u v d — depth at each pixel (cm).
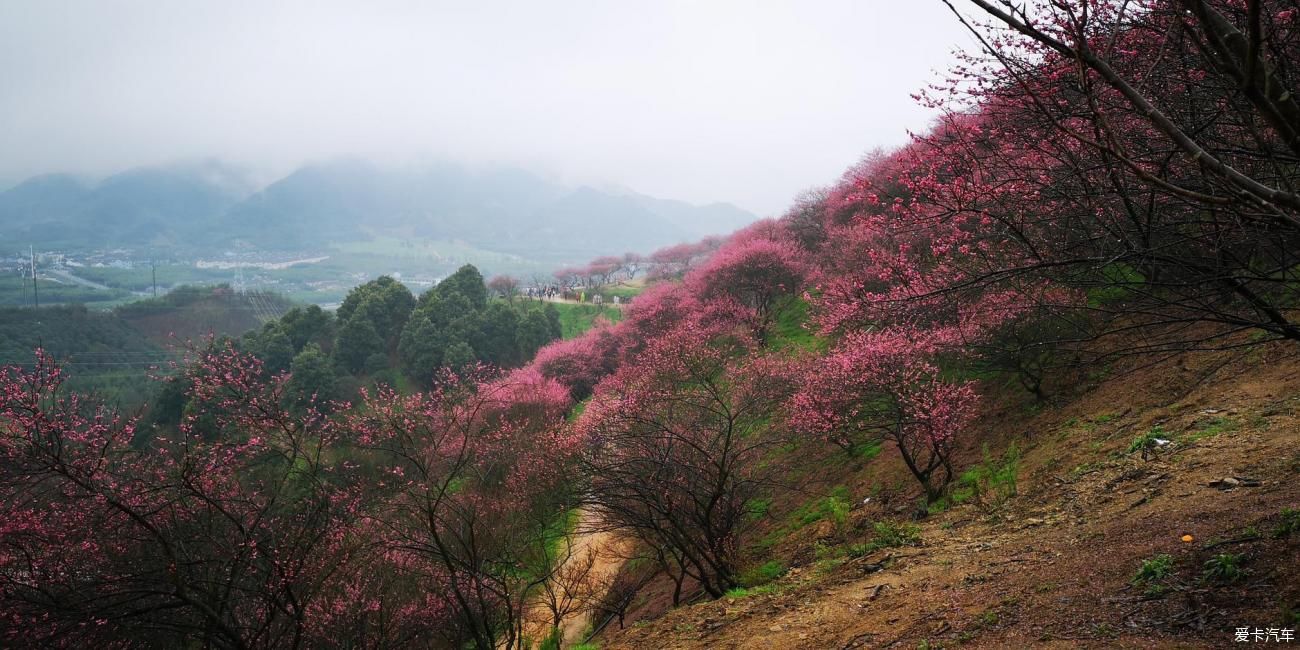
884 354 1403
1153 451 938
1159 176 414
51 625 947
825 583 920
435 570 1395
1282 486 646
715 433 1529
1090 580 607
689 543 1280
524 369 4934
